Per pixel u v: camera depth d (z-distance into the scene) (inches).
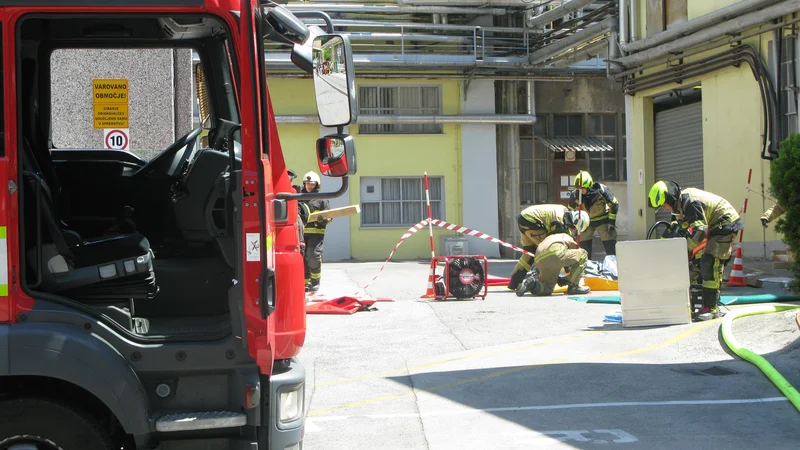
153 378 147.0
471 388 268.4
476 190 1029.8
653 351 315.3
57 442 141.2
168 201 190.7
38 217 146.1
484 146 1031.0
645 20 759.7
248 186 145.5
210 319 163.2
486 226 1032.8
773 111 610.5
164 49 193.5
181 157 196.5
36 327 138.4
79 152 204.4
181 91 277.7
